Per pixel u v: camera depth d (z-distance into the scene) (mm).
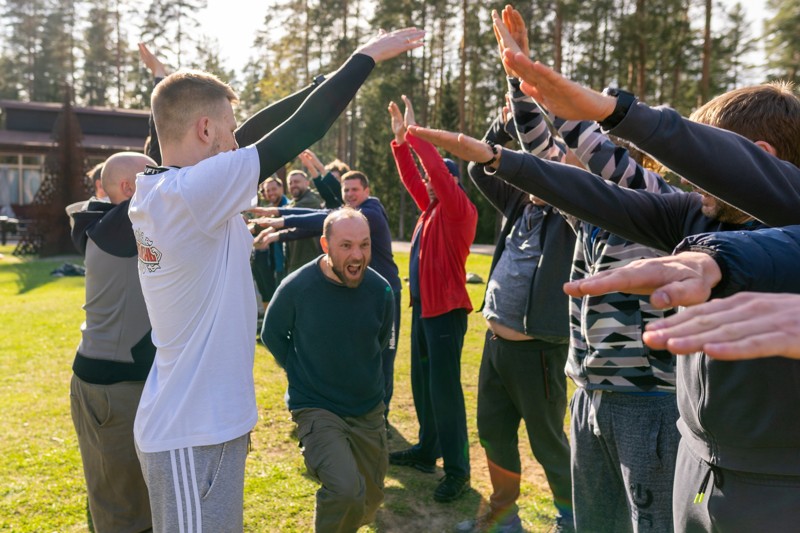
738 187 1188
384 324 3197
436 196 3910
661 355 2289
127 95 60594
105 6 58906
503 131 3342
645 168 2443
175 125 2045
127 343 2771
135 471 2879
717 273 940
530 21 28797
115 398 2783
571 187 1610
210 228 1928
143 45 3334
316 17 40031
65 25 60094
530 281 3244
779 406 1431
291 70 41875
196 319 1975
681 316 775
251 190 1982
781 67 24938
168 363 2006
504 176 1586
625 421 2359
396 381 6320
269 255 8242
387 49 2262
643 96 27094
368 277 3182
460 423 3867
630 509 2408
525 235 3344
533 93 1264
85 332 2855
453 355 3850
